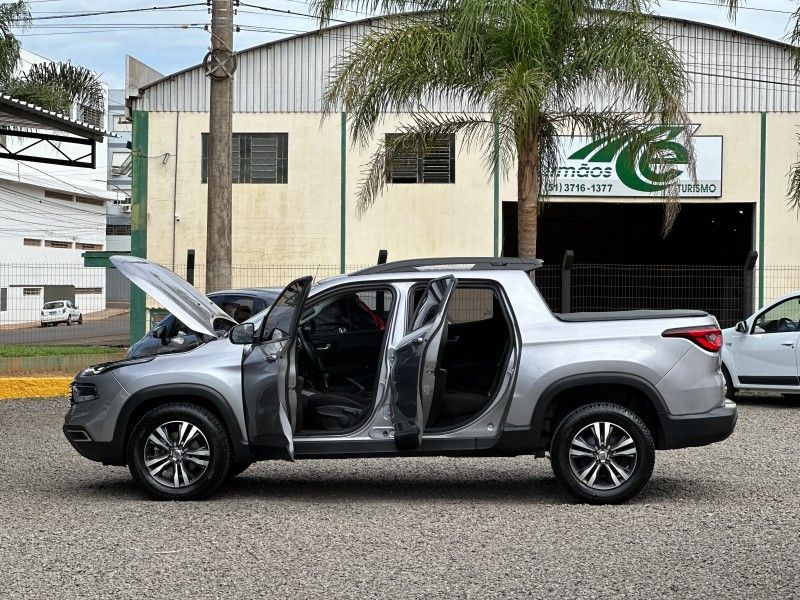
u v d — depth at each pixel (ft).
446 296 25.16
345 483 30.81
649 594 18.95
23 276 97.60
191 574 20.42
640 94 52.90
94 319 101.86
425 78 53.83
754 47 85.81
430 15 55.16
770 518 25.49
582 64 53.21
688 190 86.38
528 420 26.76
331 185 87.45
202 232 87.92
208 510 26.66
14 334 91.30
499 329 28.76
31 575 20.35
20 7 71.97
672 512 26.22
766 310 50.55
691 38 86.07
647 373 26.73
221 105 56.29
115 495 28.76
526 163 55.72
